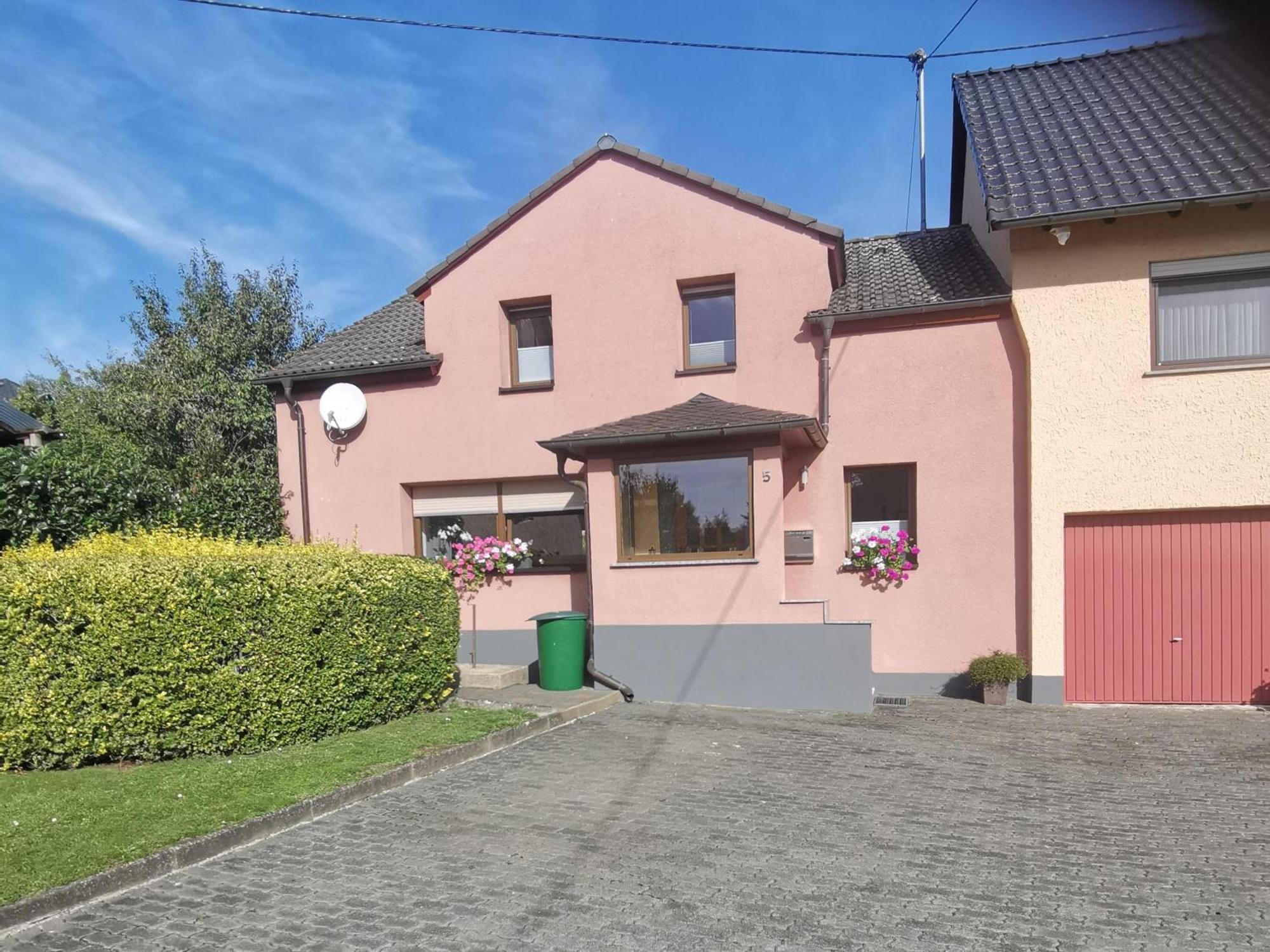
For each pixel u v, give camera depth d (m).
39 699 5.71
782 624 8.52
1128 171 8.73
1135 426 8.51
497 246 10.77
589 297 10.38
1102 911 3.81
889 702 8.77
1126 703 8.67
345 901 3.95
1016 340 9.02
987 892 4.01
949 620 9.17
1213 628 8.50
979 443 9.10
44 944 3.55
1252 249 8.23
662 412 9.55
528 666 10.02
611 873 4.25
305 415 11.50
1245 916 3.76
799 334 9.64
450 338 10.91
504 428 10.70
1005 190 8.92
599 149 10.30
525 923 3.71
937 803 5.38
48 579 5.80
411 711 7.73
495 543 10.75
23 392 26.91
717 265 9.92
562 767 6.26
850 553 9.46
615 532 9.05
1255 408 8.23
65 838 4.46
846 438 9.49
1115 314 8.55
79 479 9.48
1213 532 8.51
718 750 6.75
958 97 11.66
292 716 6.42
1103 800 5.44
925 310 9.11
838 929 3.64
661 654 8.87
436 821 5.05
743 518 8.77
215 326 16.34
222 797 5.14
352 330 12.84
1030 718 8.00
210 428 15.55
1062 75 11.49
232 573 6.24
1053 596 8.70
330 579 6.79
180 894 4.05
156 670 5.89
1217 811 5.22
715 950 3.46
